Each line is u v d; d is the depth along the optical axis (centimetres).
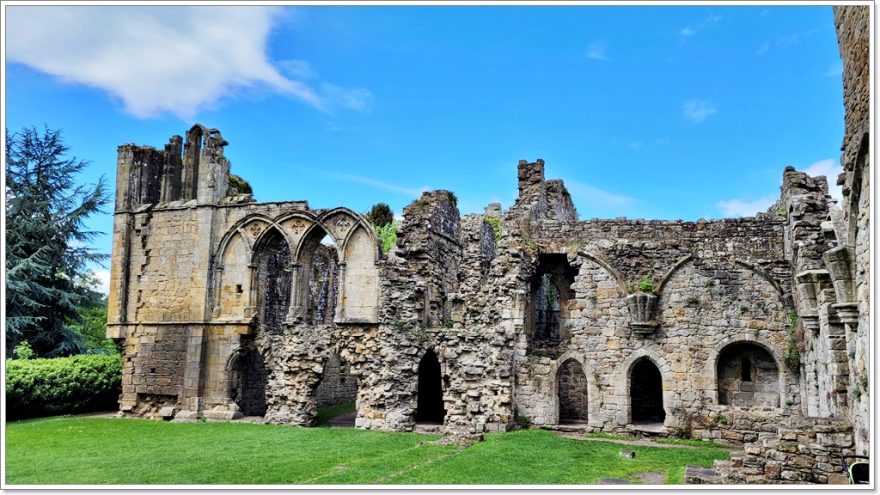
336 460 1928
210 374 3053
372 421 2698
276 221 3059
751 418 2325
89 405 3328
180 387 3069
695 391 2412
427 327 2822
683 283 2492
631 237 2595
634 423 2652
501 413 2516
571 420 2777
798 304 2278
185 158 3319
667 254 2533
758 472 1523
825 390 1823
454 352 2658
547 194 3183
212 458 1980
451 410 2611
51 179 4184
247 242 3100
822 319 1780
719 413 2366
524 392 2578
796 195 2086
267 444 2247
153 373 3138
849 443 1480
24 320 3803
